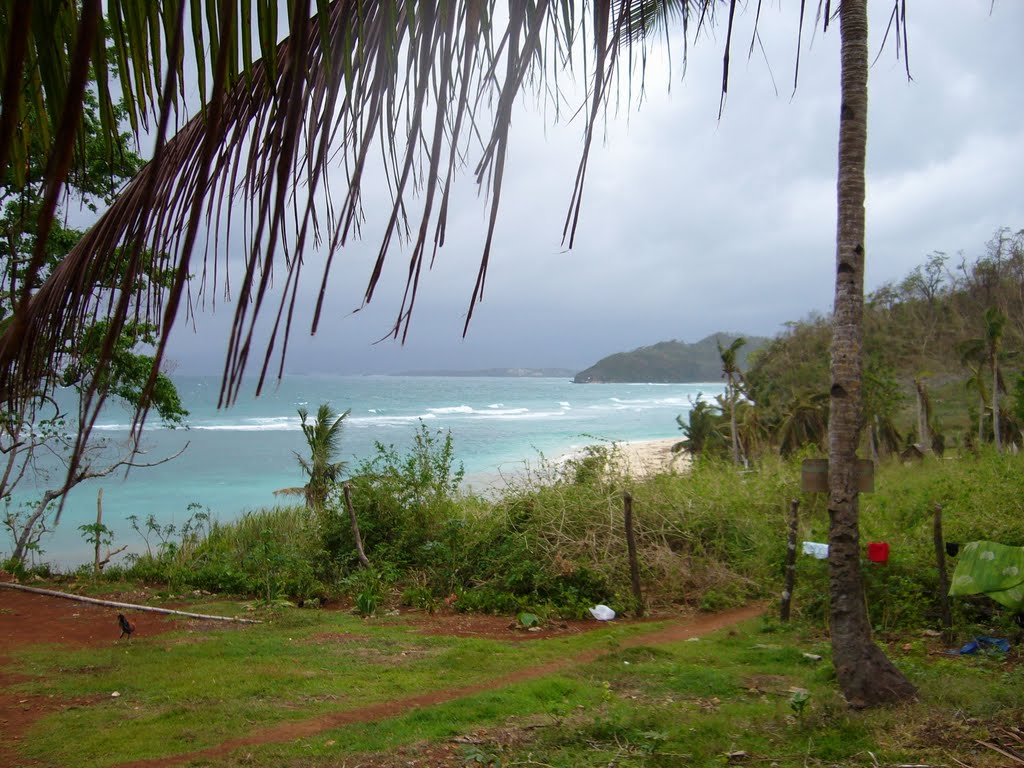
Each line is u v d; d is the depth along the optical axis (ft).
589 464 42.04
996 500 34.32
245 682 21.80
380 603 35.12
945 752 13.56
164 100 2.16
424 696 20.44
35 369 3.42
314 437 58.70
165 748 16.70
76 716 19.11
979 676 19.67
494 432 186.91
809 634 26.22
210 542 46.62
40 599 35.91
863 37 17.62
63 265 3.46
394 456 45.24
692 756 14.38
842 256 18.11
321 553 39.96
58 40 2.50
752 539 36.99
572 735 16.03
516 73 2.85
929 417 100.12
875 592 27.04
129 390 34.68
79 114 1.91
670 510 38.29
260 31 2.42
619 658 23.48
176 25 2.23
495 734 16.74
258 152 2.83
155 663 24.26
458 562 37.04
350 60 2.57
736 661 23.08
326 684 21.58
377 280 2.78
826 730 15.46
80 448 2.29
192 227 2.15
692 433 108.47
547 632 29.55
